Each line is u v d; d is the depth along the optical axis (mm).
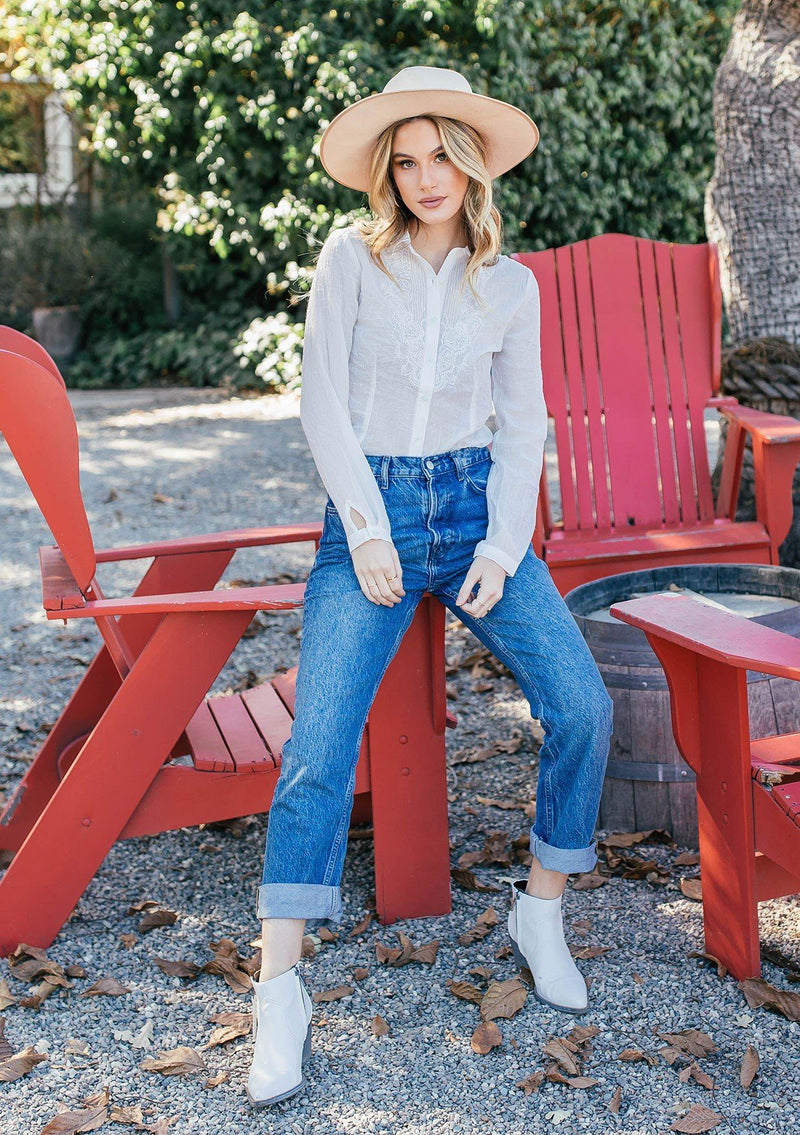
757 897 2127
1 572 5242
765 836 2061
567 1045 2004
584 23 9750
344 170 2266
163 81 9328
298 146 8992
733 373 4016
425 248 2201
